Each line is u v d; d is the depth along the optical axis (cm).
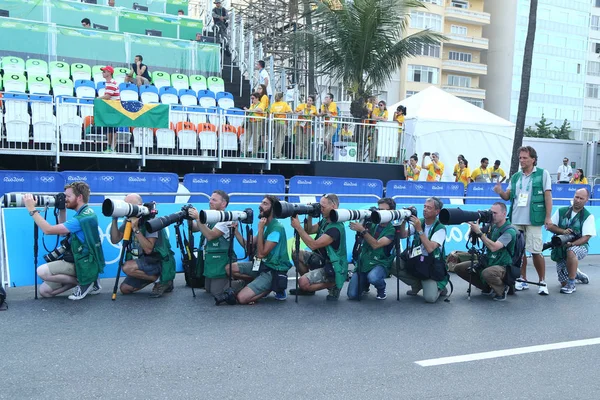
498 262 666
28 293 627
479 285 701
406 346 486
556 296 708
